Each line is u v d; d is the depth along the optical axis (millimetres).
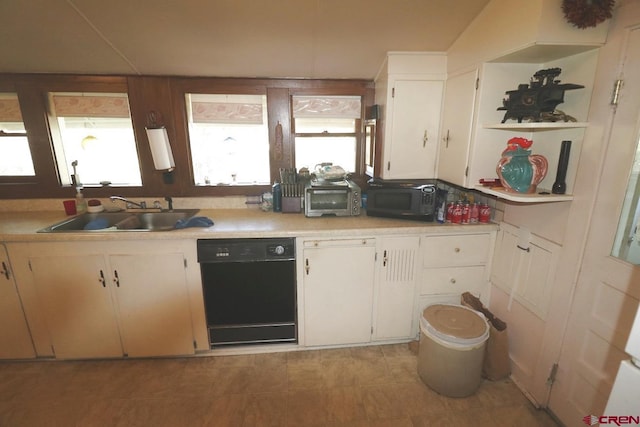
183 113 2285
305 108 2361
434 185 1995
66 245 1840
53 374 1931
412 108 2064
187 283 1939
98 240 1833
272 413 1663
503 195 1524
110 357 2037
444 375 1730
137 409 1688
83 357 2020
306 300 2031
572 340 1472
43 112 2199
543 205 1622
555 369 1575
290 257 1941
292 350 2143
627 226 1228
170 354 2047
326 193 2127
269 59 2045
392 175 2164
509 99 1576
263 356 2092
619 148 1231
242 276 1969
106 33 1759
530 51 1396
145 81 2201
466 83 1786
